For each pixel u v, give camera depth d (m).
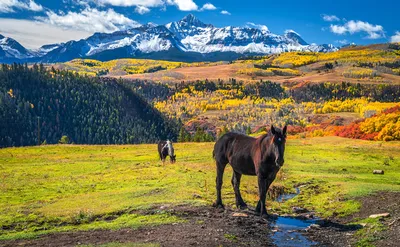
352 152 48.47
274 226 14.22
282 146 13.99
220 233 12.59
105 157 48.03
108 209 16.41
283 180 27.34
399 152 47.97
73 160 44.41
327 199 19.70
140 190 20.66
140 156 49.31
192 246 11.15
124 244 11.38
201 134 116.56
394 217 14.39
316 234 13.24
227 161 17.34
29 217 15.70
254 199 19.53
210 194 19.83
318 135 103.19
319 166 36.06
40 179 27.84
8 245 12.03
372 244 11.54
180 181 23.62
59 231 13.69
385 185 22.09
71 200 19.25
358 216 15.62
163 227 13.47
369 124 79.50
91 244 11.64
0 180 27.44
